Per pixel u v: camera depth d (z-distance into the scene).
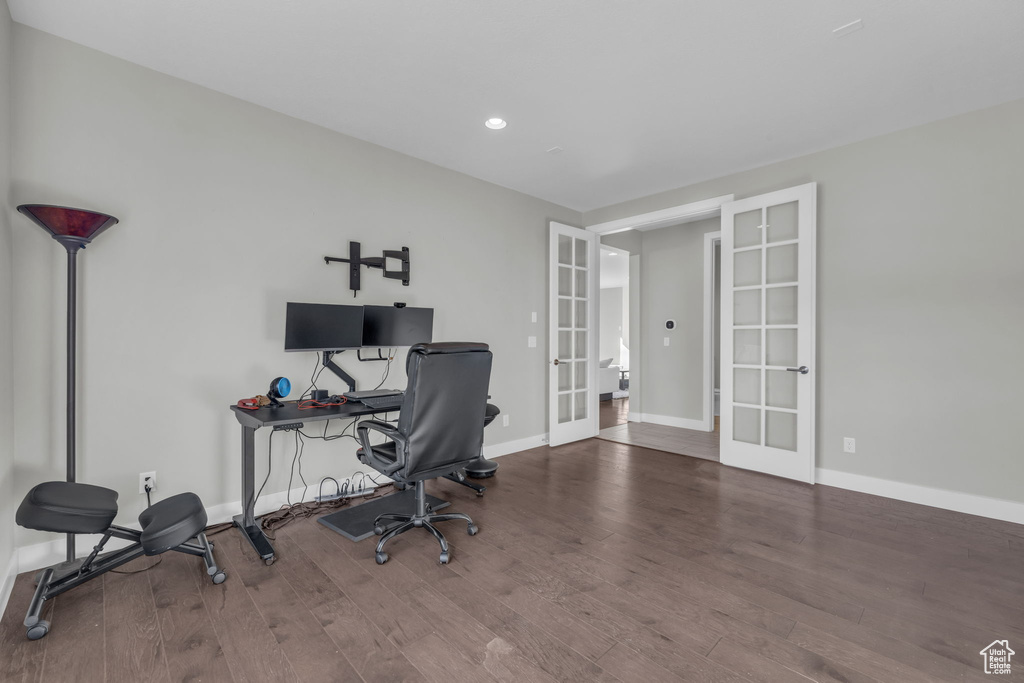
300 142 2.94
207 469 2.58
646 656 1.56
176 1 1.90
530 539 2.48
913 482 3.02
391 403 2.77
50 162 2.12
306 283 2.97
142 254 2.36
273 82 2.53
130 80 2.33
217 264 2.61
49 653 1.56
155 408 2.41
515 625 1.73
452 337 3.84
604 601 1.89
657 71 2.41
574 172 3.86
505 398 4.29
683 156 3.51
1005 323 2.72
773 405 3.63
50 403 2.12
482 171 3.86
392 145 3.34
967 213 2.83
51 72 2.12
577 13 1.98
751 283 3.73
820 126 3.02
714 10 1.95
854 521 2.70
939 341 2.93
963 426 2.85
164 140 2.43
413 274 3.55
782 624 1.74
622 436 5.07
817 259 3.41
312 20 2.02
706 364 5.36
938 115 2.87
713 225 5.34
